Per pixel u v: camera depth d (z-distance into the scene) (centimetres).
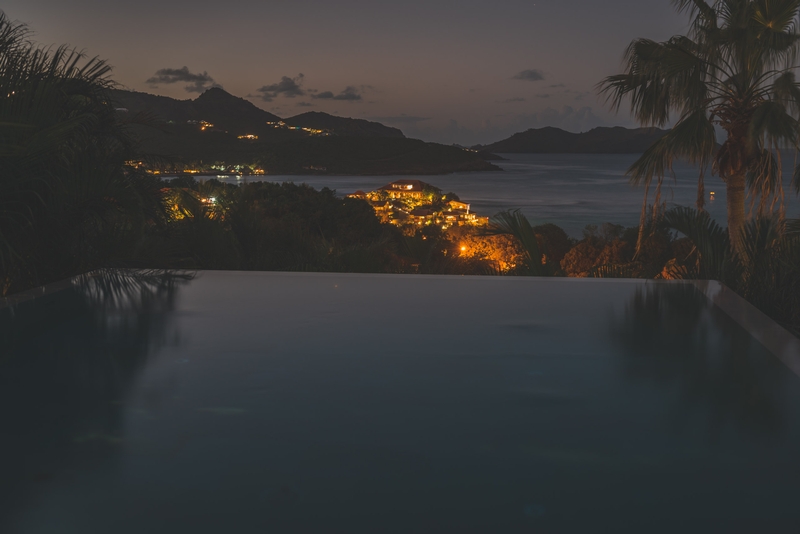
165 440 132
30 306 265
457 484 113
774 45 648
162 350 202
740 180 689
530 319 249
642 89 704
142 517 102
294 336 221
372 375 177
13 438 132
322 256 575
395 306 273
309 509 104
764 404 154
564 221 7544
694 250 456
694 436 135
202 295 292
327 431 137
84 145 319
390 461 122
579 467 120
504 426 140
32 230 283
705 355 198
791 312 325
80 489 111
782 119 627
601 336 223
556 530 99
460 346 209
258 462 122
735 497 109
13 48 296
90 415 146
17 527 99
